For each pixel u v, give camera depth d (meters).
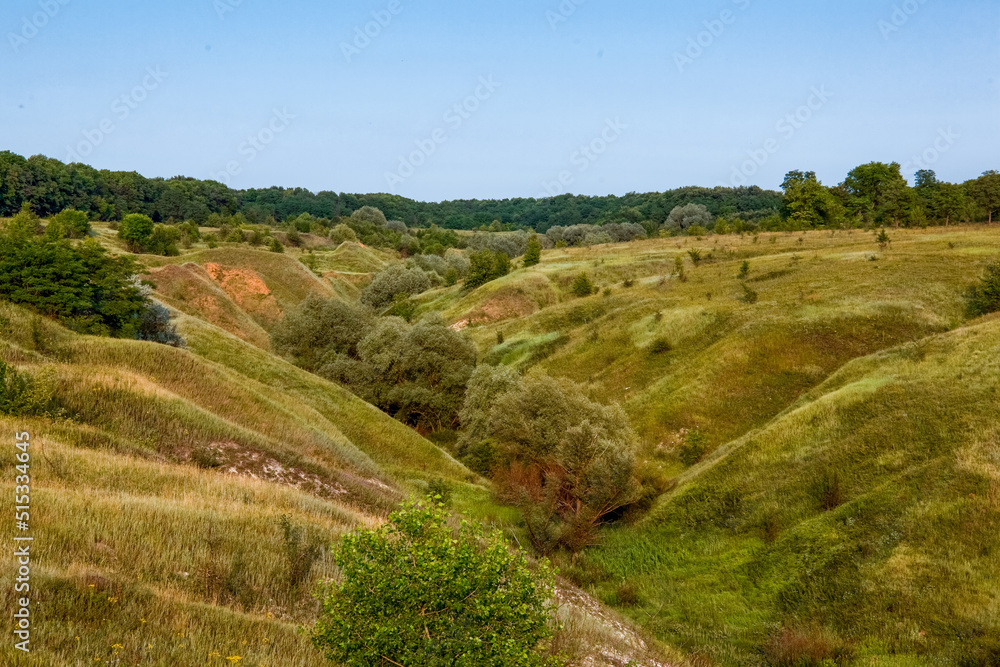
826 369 42.12
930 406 28.30
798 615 21.52
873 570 21.59
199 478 20.30
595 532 29.98
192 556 14.34
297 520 18.09
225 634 10.97
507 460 35.84
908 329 43.91
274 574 14.68
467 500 32.91
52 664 8.50
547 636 9.90
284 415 32.88
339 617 8.95
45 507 14.43
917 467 25.20
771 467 29.86
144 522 15.11
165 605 11.42
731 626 21.88
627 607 24.08
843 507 25.11
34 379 23.45
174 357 32.97
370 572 9.11
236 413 30.52
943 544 21.34
